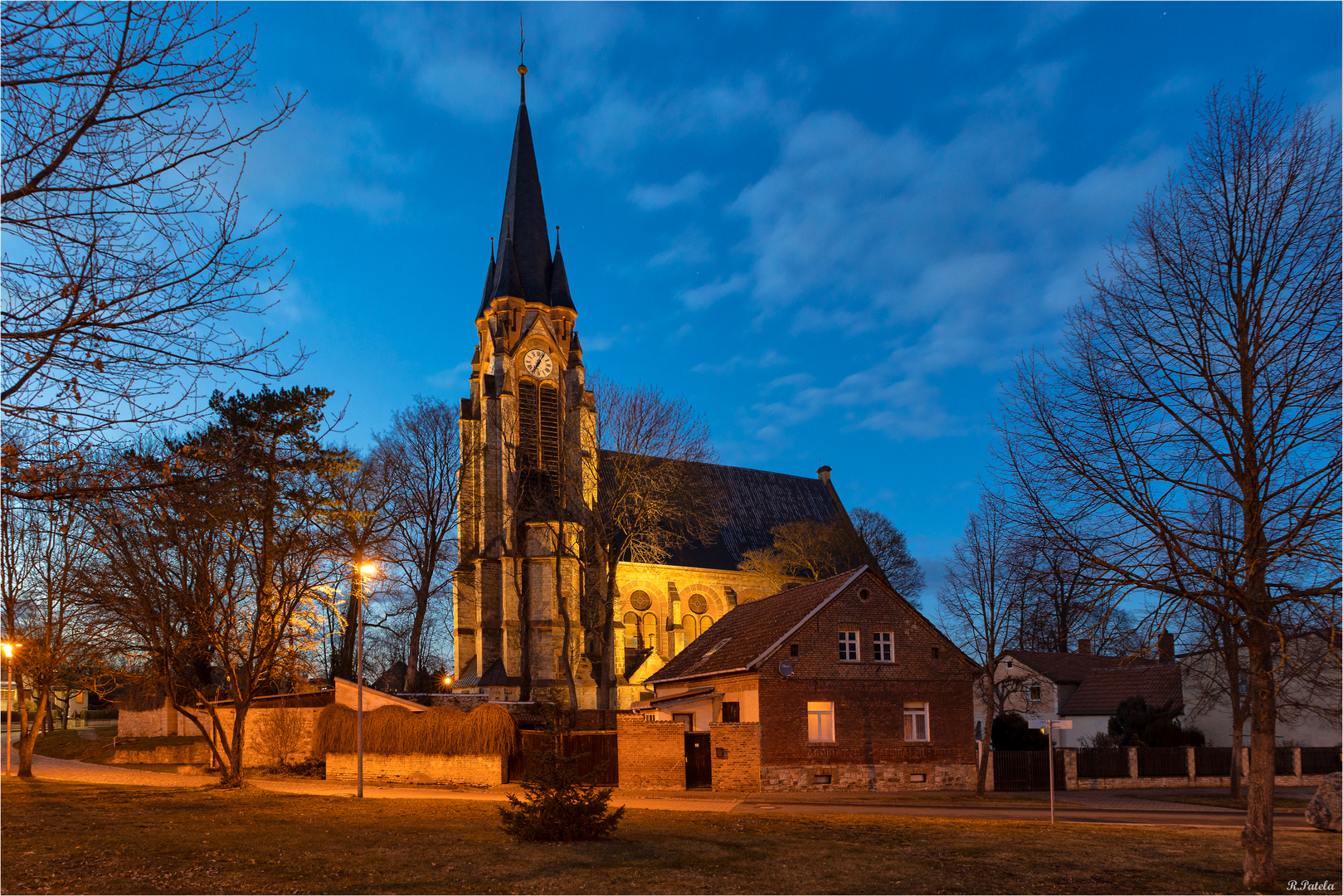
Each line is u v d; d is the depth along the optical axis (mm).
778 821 24359
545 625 65750
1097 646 19609
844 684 38781
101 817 22578
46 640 38375
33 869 15406
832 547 78812
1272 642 19141
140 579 30984
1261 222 16969
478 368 77875
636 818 24578
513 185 79688
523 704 48719
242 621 34094
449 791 33906
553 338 75375
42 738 68438
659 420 58219
